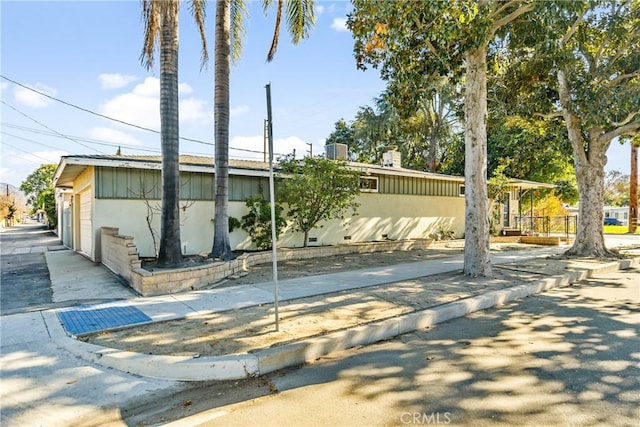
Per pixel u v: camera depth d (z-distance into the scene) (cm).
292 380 377
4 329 505
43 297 691
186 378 380
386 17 695
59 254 1422
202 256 971
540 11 750
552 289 815
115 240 920
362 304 612
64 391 350
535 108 1291
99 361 412
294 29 1051
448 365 406
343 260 1179
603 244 1267
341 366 410
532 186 2106
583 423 289
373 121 2767
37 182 5647
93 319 542
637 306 660
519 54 1138
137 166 1030
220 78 969
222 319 536
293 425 293
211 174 1173
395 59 932
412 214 1720
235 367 385
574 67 1170
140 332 486
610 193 6462
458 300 640
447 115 2516
